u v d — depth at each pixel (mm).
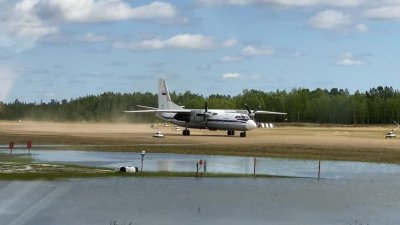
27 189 41000
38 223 30125
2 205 34906
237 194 40469
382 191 43000
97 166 57750
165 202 36562
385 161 67750
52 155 71688
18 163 59031
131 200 37156
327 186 45406
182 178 48625
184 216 32594
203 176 50062
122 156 71312
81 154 73812
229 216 32781
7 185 42969
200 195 39719
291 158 70625
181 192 40875
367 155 75188
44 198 37250
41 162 61281
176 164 61469
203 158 69812
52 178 46781
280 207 35812
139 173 50844
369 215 33750
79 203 35781
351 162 66500
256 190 42656
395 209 35688
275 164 63344
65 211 33188
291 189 43438
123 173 50688
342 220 32281
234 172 53812
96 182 44969
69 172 50656
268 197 39531
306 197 39812
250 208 35344
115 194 39344
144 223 30656
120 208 34406
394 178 51094
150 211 33688
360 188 44438
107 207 34562
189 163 62812
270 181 47969
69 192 39938
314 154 76000
